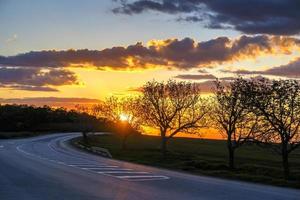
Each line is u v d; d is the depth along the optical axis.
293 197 18.92
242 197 18.12
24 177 24.42
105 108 88.88
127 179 24.39
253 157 64.38
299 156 71.38
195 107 58.53
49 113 170.25
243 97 40.78
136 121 75.00
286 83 36.06
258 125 39.56
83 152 59.16
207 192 19.44
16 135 112.50
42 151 56.12
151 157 55.41
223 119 42.84
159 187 20.73
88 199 16.14
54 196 16.91
